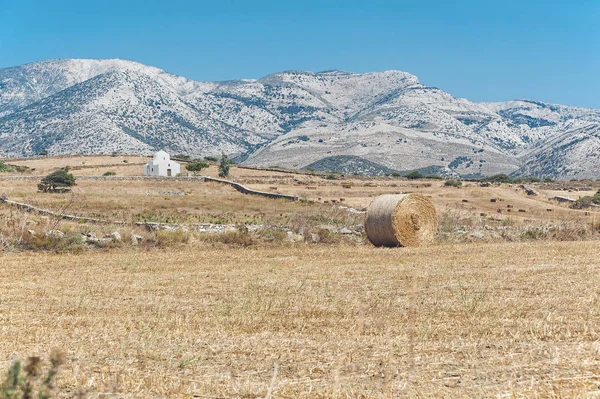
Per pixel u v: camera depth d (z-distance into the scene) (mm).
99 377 12078
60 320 16922
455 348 13602
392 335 14781
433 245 37219
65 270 27031
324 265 27953
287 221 48969
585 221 52344
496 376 11789
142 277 24922
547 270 25453
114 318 17156
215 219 55250
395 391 11094
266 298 19766
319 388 11320
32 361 7895
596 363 12391
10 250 33469
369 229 38094
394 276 24422
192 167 141250
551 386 11172
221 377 12062
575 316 16547
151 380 11789
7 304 19375
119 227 40594
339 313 17328
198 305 18875
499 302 18562
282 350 13703
